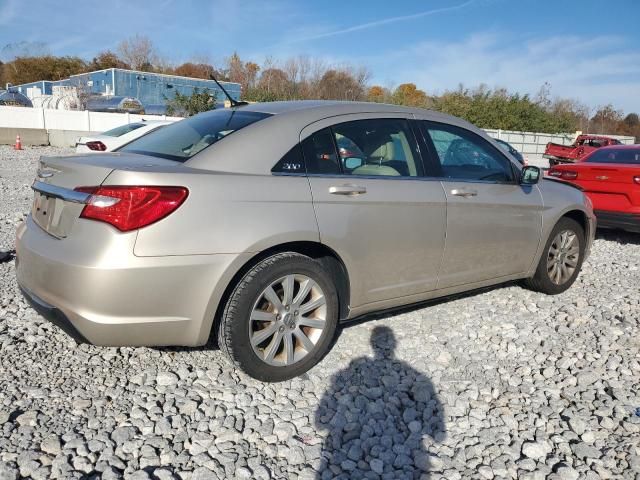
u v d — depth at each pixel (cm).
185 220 285
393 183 366
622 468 267
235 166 312
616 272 616
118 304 276
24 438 266
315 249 344
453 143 422
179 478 247
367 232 349
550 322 448
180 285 286
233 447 270
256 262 313
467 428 297
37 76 6100
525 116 3825
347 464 263
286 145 330
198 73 5856
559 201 491
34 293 307
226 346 311
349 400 318
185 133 362
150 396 311
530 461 270
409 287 386
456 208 398
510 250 451
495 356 384
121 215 275
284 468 259
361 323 426
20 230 345
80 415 289
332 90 4256
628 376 359
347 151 357
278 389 326
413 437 288
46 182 324
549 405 324
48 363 342
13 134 2433
